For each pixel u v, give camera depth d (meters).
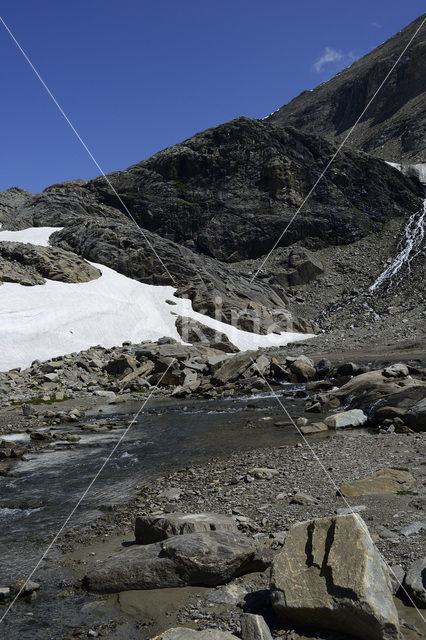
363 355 42.38
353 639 5.47
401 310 60.44
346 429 17.44
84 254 66.19
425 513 8.36
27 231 73.94
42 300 49.69
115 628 6.26
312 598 5.72
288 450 14.80
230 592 6.76
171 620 6.27
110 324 49.81
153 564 7.27
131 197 89.12
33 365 38.97
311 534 6.49
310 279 77.81
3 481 14.05
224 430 19.50
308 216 86.88
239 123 95.12
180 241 86.56
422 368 29.02
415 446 13.37
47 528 10.27
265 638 5.43
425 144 120.12
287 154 93.38
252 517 9.22
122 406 29.00
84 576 7.76
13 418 25.44
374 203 90.38
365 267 78.38
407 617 5.68
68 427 22.67
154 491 12.15
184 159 92.56
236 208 88.19
